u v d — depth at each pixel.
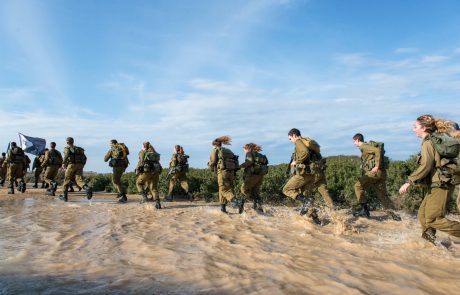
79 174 13.66
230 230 7.43
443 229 5.52
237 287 4.05
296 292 3.90
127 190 18.91
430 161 5.43
